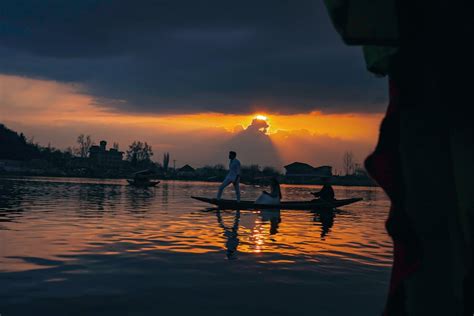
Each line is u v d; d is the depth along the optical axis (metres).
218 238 7.70
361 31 1.09
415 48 1.13
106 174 116.06
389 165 1.14
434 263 1.09
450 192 1.11
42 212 12.32
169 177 129.62
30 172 106.56
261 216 12.59
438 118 1.13
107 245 6.71
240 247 6.73
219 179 116.81
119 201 18.94
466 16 1.08
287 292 4.07
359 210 16.92
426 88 1.13
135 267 5.12
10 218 10.45
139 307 3.54
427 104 1.13
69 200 18.45
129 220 10.67
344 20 1.08
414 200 1.12
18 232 8.03
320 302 3.75
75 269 4.97
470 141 1.08
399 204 1.13
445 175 1.11
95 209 13.98
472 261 1.09
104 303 3.64
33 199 18.42
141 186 46.78
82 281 4.41
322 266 5.34
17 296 3.82
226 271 4.96
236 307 3.57
